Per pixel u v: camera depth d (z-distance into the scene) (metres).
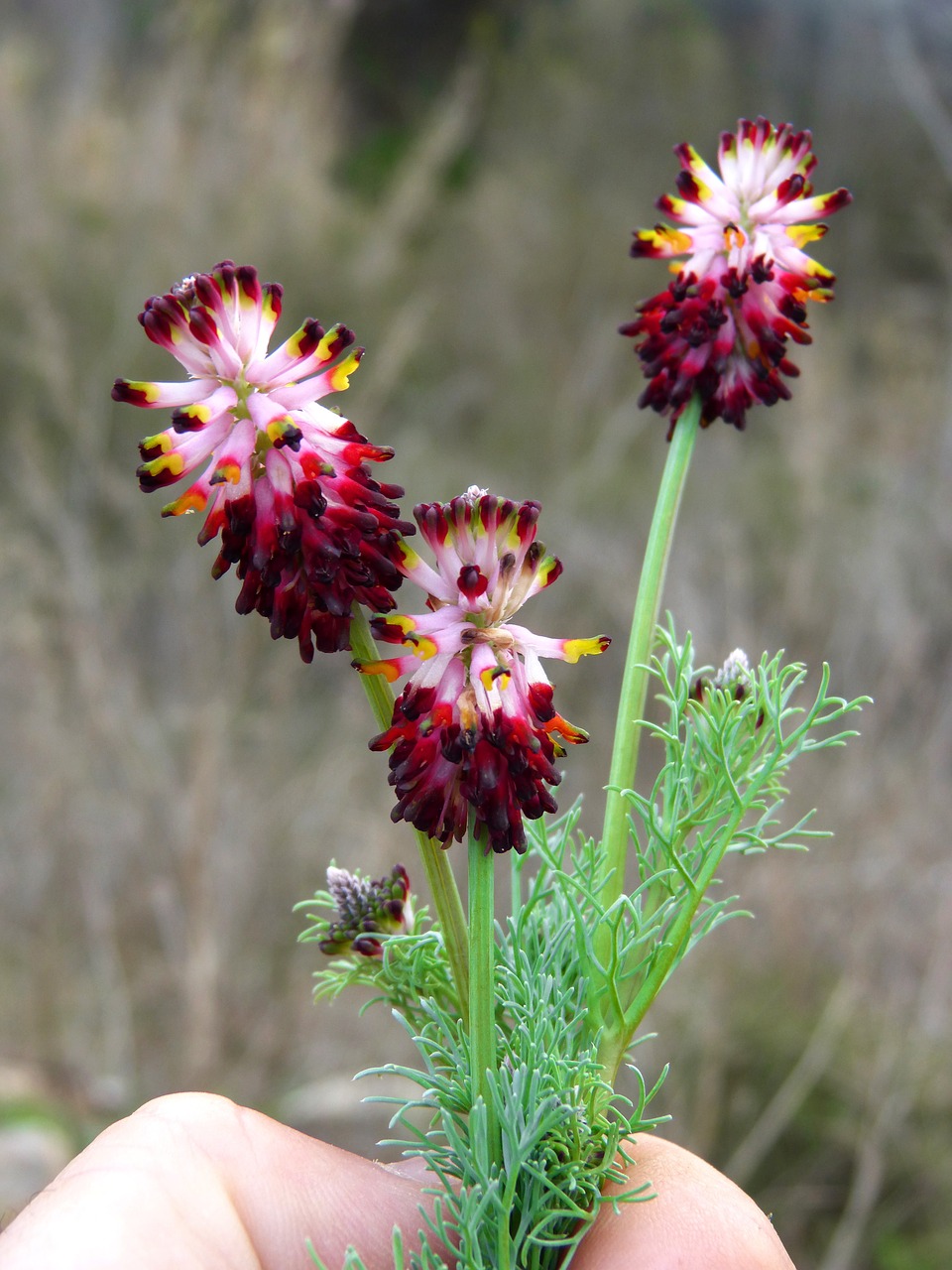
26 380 0.62
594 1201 0.15
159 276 0.73
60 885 0.44
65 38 0.93
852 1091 0.37
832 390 0.69
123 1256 0.16
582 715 0.53
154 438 0.14
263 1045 0.41
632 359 0.89
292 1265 0.17
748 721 0.17
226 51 0.88
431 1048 0.16
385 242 0.86
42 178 0.75
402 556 0.14
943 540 0.55
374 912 0.17
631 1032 0.16
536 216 1.01
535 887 0.17
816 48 1.09
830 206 0.16
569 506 0.65
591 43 1.15
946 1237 0.35
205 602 0.51
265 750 0.47
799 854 0.41
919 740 0.46
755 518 0.64
